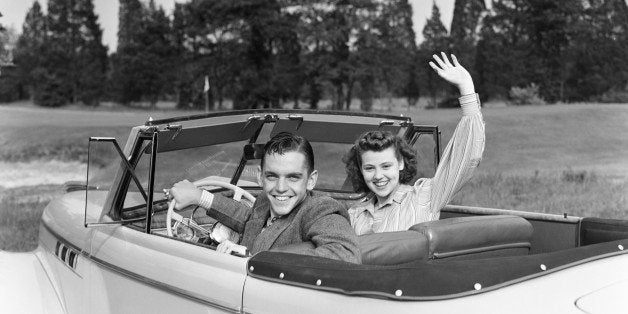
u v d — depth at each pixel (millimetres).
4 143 11609
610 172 9703
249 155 2865
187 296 2232
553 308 1655
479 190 9859
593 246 2137
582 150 10414
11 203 9383
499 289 1729
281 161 2371
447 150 3102
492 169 10375
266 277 1991
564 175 9797
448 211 3676
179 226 3133
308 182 2494
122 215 2947
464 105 3010
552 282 1805
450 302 1673
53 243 3457
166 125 2725
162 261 2389
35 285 3355
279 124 3436
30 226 8500
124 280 2613
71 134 11695
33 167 11172
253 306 1984
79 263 3041
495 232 2373
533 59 12156
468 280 1724
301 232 2365
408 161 3180
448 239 2227
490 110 12102
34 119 12109
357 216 3303
